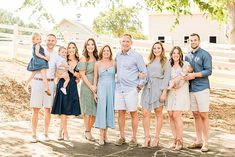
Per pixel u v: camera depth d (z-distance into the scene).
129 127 9.72
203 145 7.41
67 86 7.80
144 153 7.15
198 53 7.38
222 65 15.48
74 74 7.80
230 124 10.60
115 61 7.82
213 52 17.70
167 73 7.45
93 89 7.74
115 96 7.67
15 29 16.67
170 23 34.16
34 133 7.77
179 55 7.44
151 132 9.16
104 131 7.93
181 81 7.35
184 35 33.97
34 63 7.56
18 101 11.61
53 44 7.89
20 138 7.98
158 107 7.60
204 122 7.39
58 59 7.77
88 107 7.83
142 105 7.69
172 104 7.43
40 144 7.57
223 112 12.11
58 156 6.79
